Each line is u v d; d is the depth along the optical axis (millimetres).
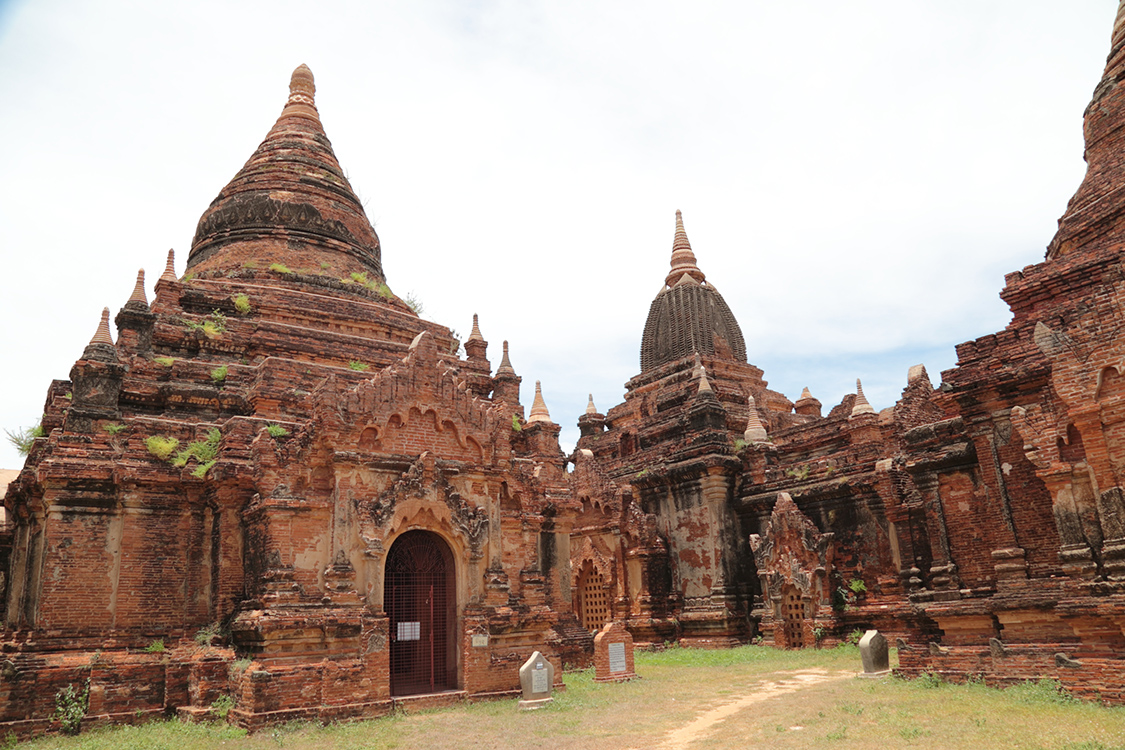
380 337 29844
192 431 22594
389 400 21375
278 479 19734
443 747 15312
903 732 13891
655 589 37906
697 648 35625
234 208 31875
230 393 24188
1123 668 15438
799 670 25406
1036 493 18016
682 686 22875
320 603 19172
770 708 17719
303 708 17891
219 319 26125
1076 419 16859
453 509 21469
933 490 20875
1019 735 13117
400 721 18031
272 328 26641
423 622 21500
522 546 23531
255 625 18281
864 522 33188
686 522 38750
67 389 24656
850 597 32875
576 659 29078
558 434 32656
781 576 33906
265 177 32844
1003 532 18359
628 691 22047
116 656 19219
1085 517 16719
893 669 21359
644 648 35938
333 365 27078
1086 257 18078
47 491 20125
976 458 19859
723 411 40375
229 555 21000
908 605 29359
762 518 37062
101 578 20297
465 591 21328
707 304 52844
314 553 19672
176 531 21562
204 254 31859
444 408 22344
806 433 42875
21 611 20859
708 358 50188
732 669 26703
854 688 19609
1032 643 17422
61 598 19656
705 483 38125
